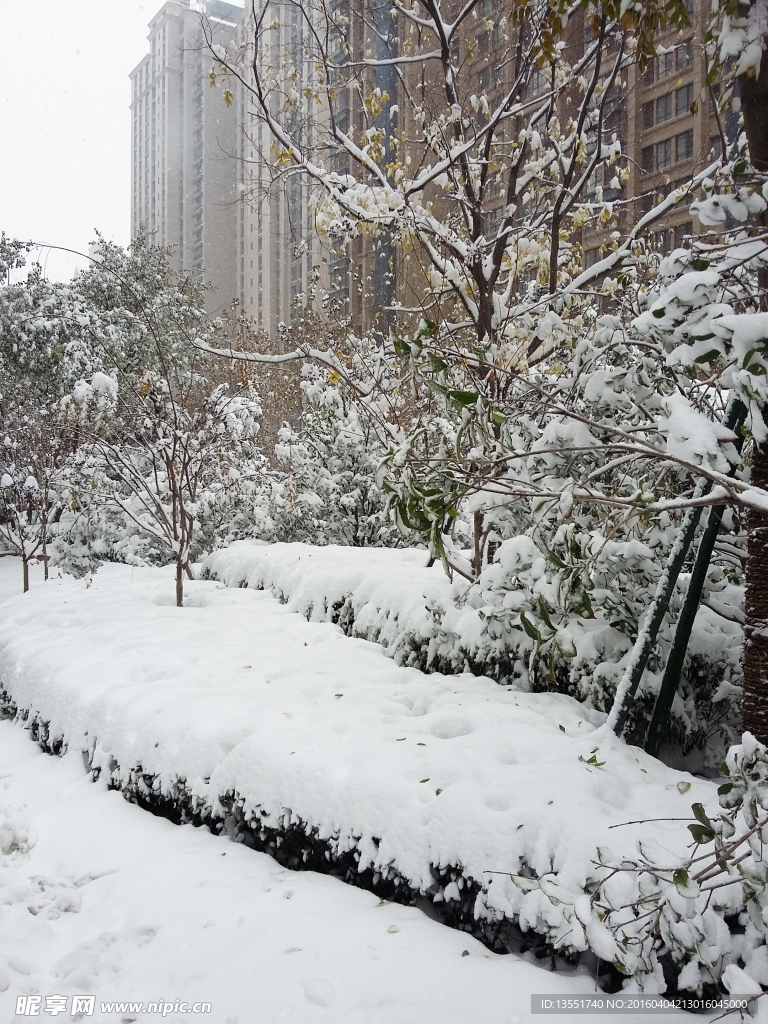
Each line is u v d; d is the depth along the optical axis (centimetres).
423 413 557
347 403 858
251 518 980
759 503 248
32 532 1068
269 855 307
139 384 698
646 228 588
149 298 1441
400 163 643
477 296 630
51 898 291
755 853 199
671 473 397
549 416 456
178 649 498
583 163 719
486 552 547
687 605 338
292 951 241
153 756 362
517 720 345
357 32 889
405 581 541
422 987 220
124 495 1038
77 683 446
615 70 566
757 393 239
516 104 625
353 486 895
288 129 691
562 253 654
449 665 443
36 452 980
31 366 1294
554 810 255
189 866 299
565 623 375
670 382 392
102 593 745
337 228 634
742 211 265
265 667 452
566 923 223
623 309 451
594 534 360
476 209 634
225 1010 222
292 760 310
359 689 403
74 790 386
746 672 305
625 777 293
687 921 204
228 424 743
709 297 253
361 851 276
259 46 634
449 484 329
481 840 248
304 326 1185
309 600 600
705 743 395
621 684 334
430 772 286
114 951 253
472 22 775
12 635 591
